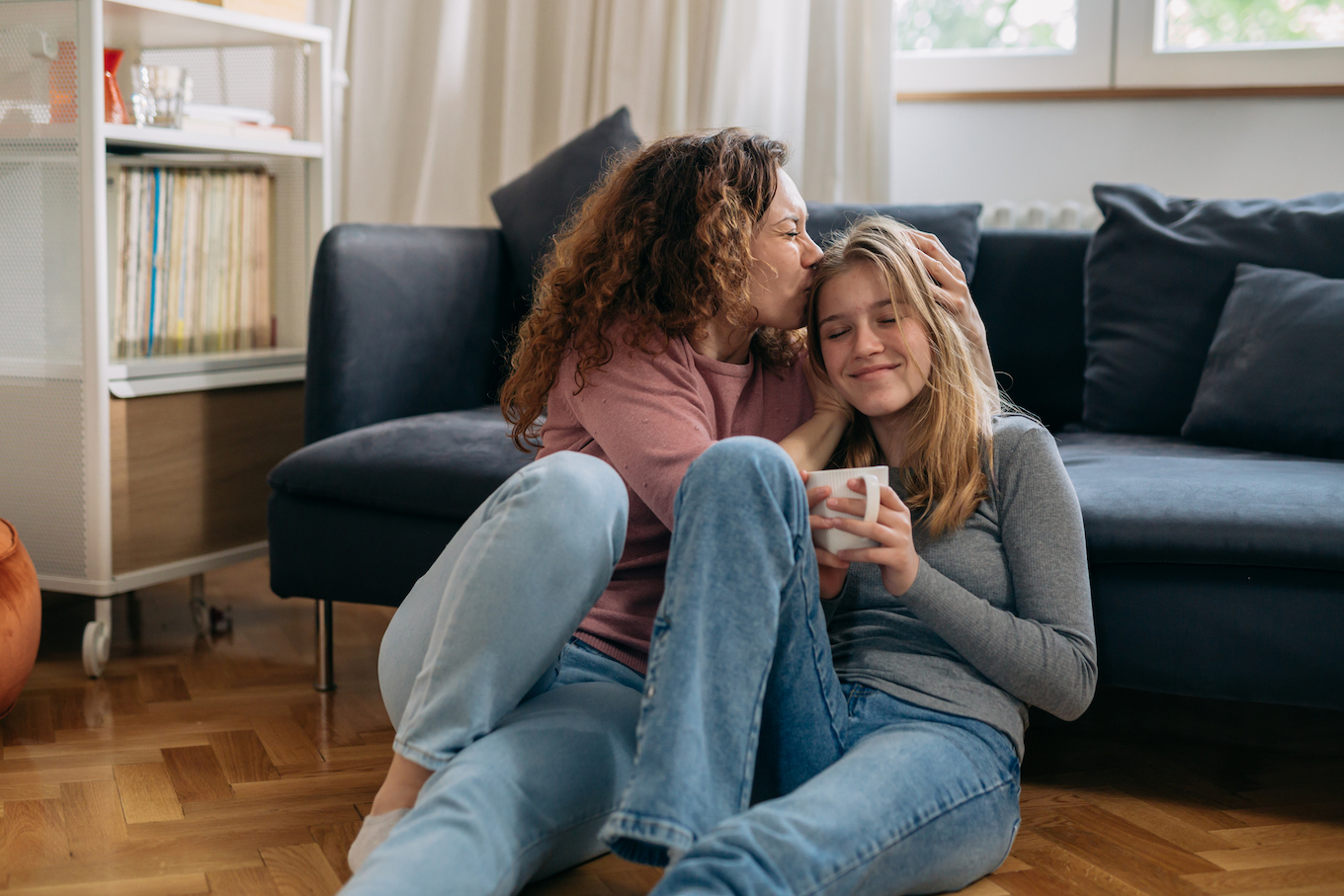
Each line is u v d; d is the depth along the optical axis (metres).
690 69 2.56
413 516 1.62
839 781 0.94
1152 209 2.05
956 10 2.64
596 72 2.64
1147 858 1.21
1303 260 1.89
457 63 2.72
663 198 1.20
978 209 2.12
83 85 1.77
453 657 1.00
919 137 2.64
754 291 1.21
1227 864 1.19
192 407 1.99
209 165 2.19
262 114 2.17
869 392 1.19
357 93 2.75
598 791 1.02
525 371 1.27
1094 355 2.02
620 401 1.16
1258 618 1.26
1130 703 1.72
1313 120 2.39
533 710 1.04
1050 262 2.12
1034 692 1.09
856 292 1.19
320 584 1.68
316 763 1.47
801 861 0.85
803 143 2.52
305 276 2.29
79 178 1.79
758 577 0.94
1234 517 1.26
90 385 1.81
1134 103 2.49
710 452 0.97
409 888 0.84
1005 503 1.18
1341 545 1.22
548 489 1.02
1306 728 1.63
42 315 1.83
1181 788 1.41
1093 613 1.31
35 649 1.60
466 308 2.07
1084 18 2.52
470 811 0.92
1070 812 1.33
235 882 1.13
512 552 1.01
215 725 1.60
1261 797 1.38
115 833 1.25
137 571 1.89
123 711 1.65
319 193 2.28
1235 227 1.96
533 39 2.69
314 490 1.66
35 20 1.80
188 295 2.11
